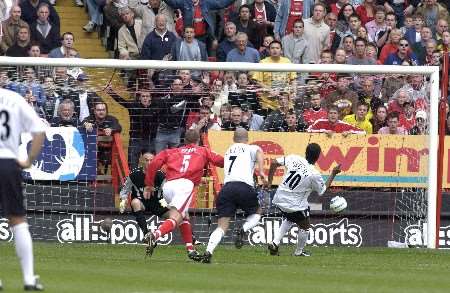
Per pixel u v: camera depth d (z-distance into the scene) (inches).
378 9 3262.8
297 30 3112.7
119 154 2682.1
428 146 2704.2
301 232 2345.0
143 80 2721.5
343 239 2716.5
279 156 2721.5
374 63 3083.2
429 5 3287.4
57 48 3004.4
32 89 2674.7
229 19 3181.6
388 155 2741.1
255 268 1971.0
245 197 2158.0
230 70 2620.6
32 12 3056.1
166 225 2098.9
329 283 1695.4
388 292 1571.1
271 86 2736.2
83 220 2664.9
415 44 3216.0
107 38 3225.9
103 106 2694.4
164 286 1588.3
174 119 2728.8
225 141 2719.0
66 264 1985.7
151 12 3137.3
